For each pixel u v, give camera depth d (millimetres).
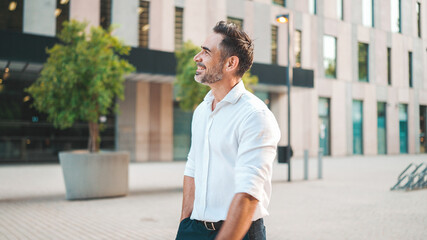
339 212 5926
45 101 7449
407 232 4570
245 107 1416
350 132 15961
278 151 10180
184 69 11703
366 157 7598
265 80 17406
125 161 7824
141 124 17266
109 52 7723
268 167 1354
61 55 7570
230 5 18531
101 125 8086
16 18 14664
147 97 17438
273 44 19500
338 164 14734
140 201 7219
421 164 8180
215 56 1476
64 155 7395
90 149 7867
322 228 4883
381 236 4406
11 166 14578
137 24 16703
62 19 15391
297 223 5199
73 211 6270
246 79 10180
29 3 14773
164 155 17734
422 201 6793
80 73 7242
